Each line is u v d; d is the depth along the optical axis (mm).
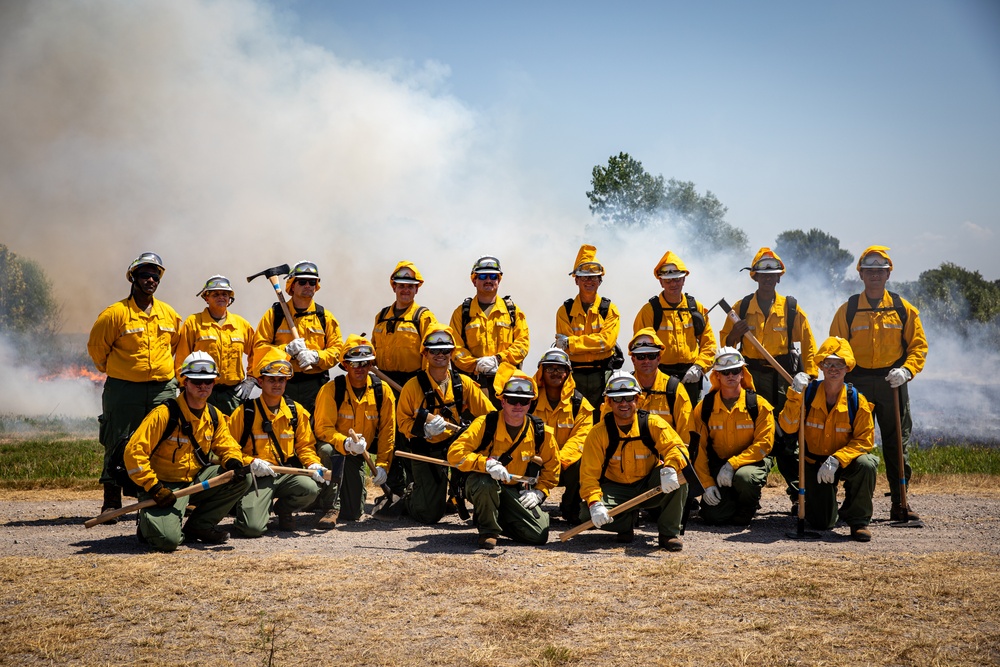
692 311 9727
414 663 5125
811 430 8531
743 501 8766
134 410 8555
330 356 9758
